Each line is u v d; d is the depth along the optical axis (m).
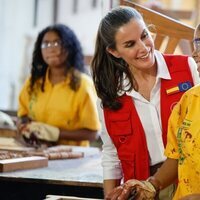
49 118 4.82
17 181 3.49
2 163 3.59
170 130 2.67
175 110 2.65
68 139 4.78
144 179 3.01
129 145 3.01
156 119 2.96
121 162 3.06
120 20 2.82
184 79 2.97
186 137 2.51
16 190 3.58
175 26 3.70
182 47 4.00
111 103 3.00
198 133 2.47
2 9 7.20
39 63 4.86
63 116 4.77
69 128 4.81
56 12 7.30
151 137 2.98
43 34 4.80
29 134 4.63
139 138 2.98
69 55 4.75
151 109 2.96
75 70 4.78
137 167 3.01
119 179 3.16
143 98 2.97
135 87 2.99
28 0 7.27
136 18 2.83
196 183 2.49
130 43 2.80
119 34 2.81
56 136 4.68
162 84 2.98
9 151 4.28
